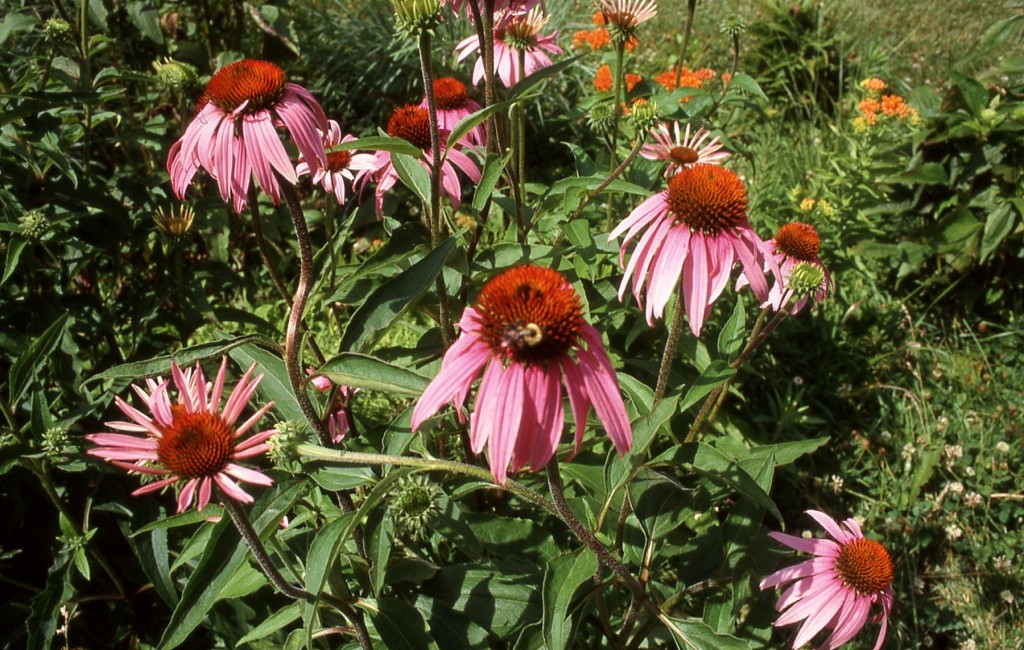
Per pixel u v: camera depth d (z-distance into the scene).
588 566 0.37
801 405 0.74
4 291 0.58
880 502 0.68
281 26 0.88
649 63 1.21
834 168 0.93
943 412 0.75
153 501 0.50
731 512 0.44
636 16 0.59
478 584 0.43
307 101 0.41
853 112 1.07
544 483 0.52
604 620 0.43
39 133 0.53
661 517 0.43
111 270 0.66
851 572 0.42
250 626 0.50
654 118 0.61
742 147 0.87
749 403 0.72
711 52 1.25
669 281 0.39
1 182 0.56
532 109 1.03
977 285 0.85
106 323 0.58
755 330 0.51
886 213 0.88
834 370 0.77
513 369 0.31
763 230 0.83
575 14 1.25
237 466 0.33
